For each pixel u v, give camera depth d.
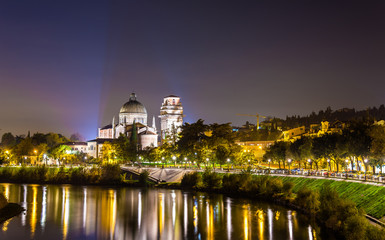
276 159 193.75
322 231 94.62
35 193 173.50
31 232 102.12
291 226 100.94
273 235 94.19
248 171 159.50
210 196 156.38
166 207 134.25
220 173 187.00
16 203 143.38
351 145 131.25
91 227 107.31
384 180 108.31
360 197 103.75
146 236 98.31
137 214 123.56
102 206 138.12
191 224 108.50
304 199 115.44
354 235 78.00
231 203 137.00
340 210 89.50
